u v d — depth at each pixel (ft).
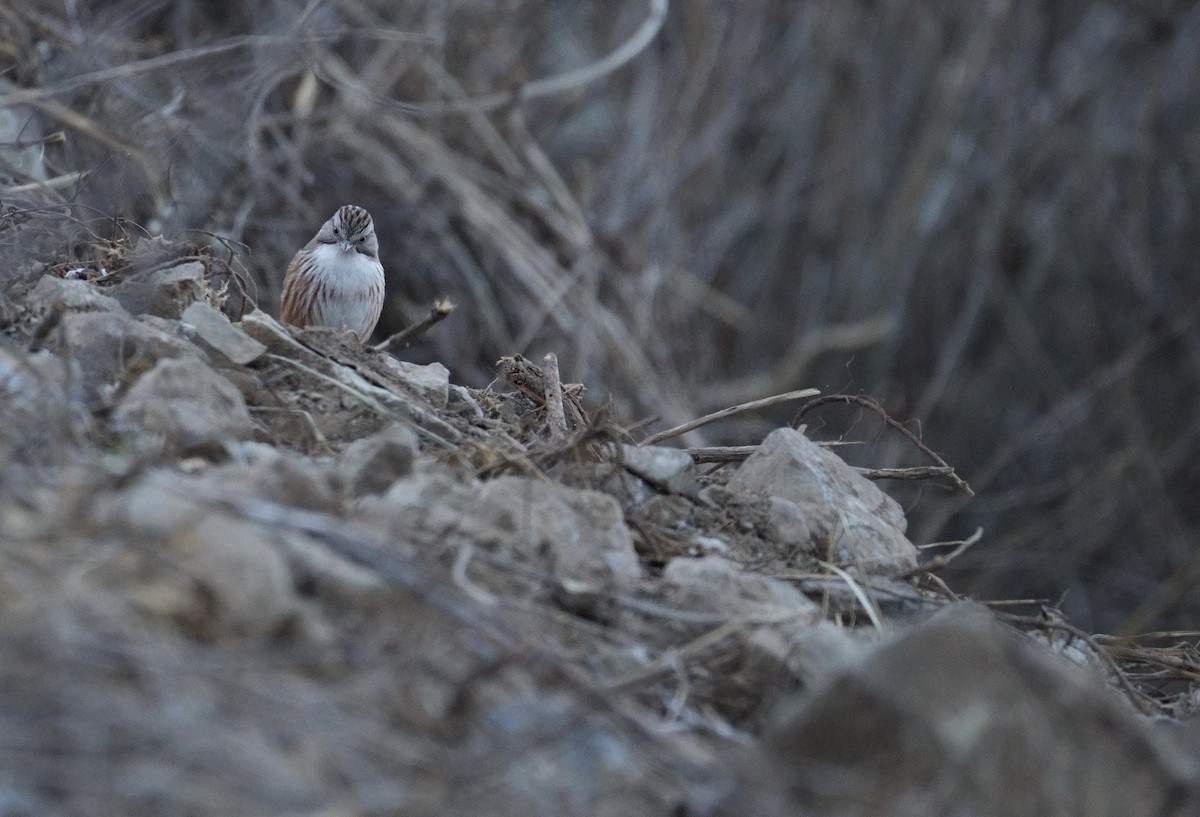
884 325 79.20
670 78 78.23
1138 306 92.53
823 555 26.20
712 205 84.99
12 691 15.70
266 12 59.82
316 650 17.62
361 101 60.23
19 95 43.21
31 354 25.25
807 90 89.04
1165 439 91.30
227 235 49.01
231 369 26.48
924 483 36.99
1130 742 18.10
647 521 25.40
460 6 67.87
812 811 16.96
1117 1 92.32
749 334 89.10
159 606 17.31
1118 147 92.89
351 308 38.78
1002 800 17.19
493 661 17.84
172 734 15.75
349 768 16.25
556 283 62.18
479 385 61.46
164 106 50.60
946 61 90.17
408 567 19.12
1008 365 91.66
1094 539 84.48
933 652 17.62
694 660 20.67
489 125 65.36
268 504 19.60
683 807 16.99
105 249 32.48
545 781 17.02
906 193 88.07
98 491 18.85
